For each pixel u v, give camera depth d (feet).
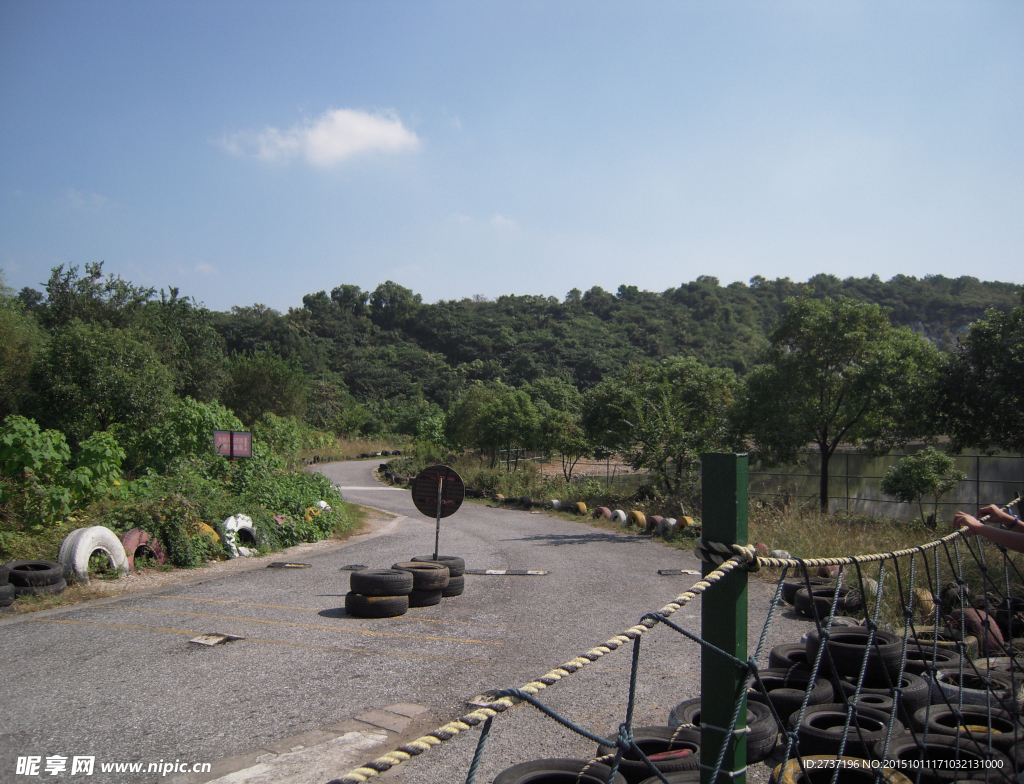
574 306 458.91
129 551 34.63
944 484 63.57
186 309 122.83
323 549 46.52
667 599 30.53
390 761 5.02
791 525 43.37
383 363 343.67
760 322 495.82
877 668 15.28
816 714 12.97
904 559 32.04
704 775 6.76
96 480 39.45
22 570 28.76
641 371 78.07
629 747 6.39
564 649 22.36
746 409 68.08
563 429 108.68
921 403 55.11
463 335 398.83
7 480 36.40
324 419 212.23
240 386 140.05
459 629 24.99
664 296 546.26
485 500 89.20
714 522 6.91
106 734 15.16
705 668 6.86
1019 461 99.81
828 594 26.30
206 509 41.29
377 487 103.35
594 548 47.50
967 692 13.60
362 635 23.93
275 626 24.95
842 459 113.91
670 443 68.95
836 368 66.13
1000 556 29.37
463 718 5.40
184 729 15.49
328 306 419.54
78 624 24.90
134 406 73.31
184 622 25.26
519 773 10.65
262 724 15.83
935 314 452.35
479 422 124.77
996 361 49.88
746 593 6.83
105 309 105.50
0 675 19.20
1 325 80.59
